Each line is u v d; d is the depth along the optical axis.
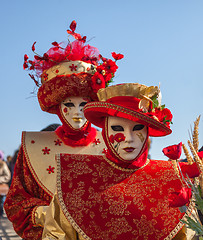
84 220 3.14
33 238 3.95
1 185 9.05
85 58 4.57
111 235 3.10
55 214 3.24
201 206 2.65
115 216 3.13
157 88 3.23
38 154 4.50
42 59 4.55
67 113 4.49
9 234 7.92
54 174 4.43
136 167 3.31
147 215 3.13
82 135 4.62
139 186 3.23
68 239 3.22
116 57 4.00
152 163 3.39
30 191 4.39
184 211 2.75
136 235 3.09
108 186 3.23
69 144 4.60
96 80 3.94
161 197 3.18
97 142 4.68
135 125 3.24
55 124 5.42
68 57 4.55
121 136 3.23
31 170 4.43
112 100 3.22
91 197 3.20
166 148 2.87
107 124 3.31
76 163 3.37
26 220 3.98
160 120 3.22
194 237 3.20
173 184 3.23
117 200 3.17
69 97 4.46
